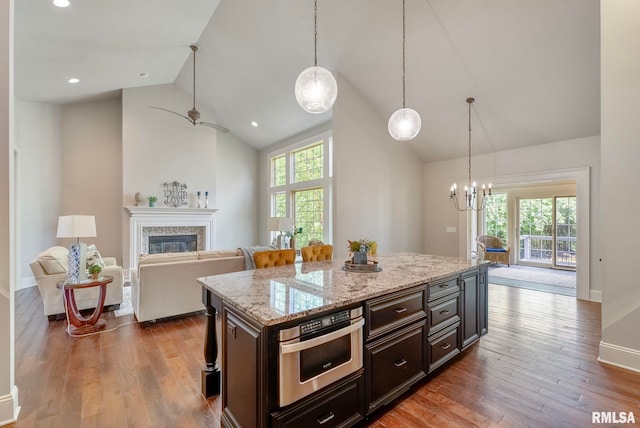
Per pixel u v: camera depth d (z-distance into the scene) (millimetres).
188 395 2285
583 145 4809
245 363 1687
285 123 7367
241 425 1730
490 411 2107
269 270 2750
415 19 3857
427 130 5836
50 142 6008
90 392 2311
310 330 1641
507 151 5629
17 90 5094
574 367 2691
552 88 4164
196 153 7219
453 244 6355
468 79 4469
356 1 3832
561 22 3393
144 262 3727
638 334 2594
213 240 7344
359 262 2814
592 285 4785
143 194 6582
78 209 6316
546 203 8258
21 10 3146
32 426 1940
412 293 2303
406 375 2240
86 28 3734
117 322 3832
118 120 6715
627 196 2631
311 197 7555
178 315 3971
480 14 3584
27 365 2721
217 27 4785
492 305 4531
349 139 5301
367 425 1975
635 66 2584
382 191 5875
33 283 5691
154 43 4629
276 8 4191
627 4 2607
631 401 2203
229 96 6793
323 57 4887
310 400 1655
